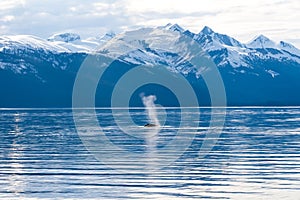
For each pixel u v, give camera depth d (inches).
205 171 3353.8
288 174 3191.4
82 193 2696.9
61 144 5241.1
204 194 2652.6
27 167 3590.1
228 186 2842.0
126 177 3149.6
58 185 2908.5
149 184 2920.8
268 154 4205.2
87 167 3565.5
